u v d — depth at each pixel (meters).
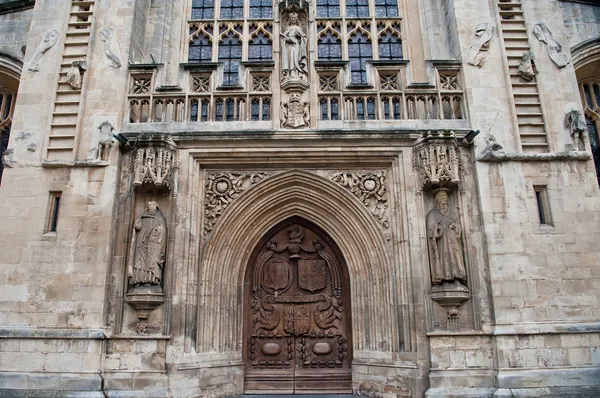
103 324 10.67
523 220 11.31
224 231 12.05
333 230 12.46
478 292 11.05
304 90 12.59
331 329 12.30
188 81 12.69
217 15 15.35
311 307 12.45
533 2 13.34
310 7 15.09
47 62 12.62
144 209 11.62
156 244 11.06
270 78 12.75
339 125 12.21
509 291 10.84
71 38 12.95
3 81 15.79
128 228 11.48
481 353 10.70
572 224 11.33
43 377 10.23
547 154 11.71
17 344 10.52
